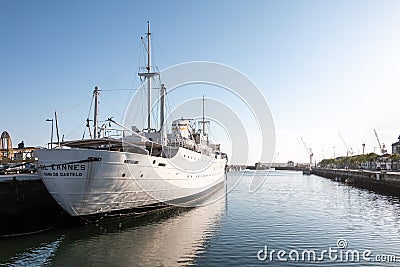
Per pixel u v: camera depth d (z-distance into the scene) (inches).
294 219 1138.0
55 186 882.1
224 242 818.2
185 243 805.2
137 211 1076.5
